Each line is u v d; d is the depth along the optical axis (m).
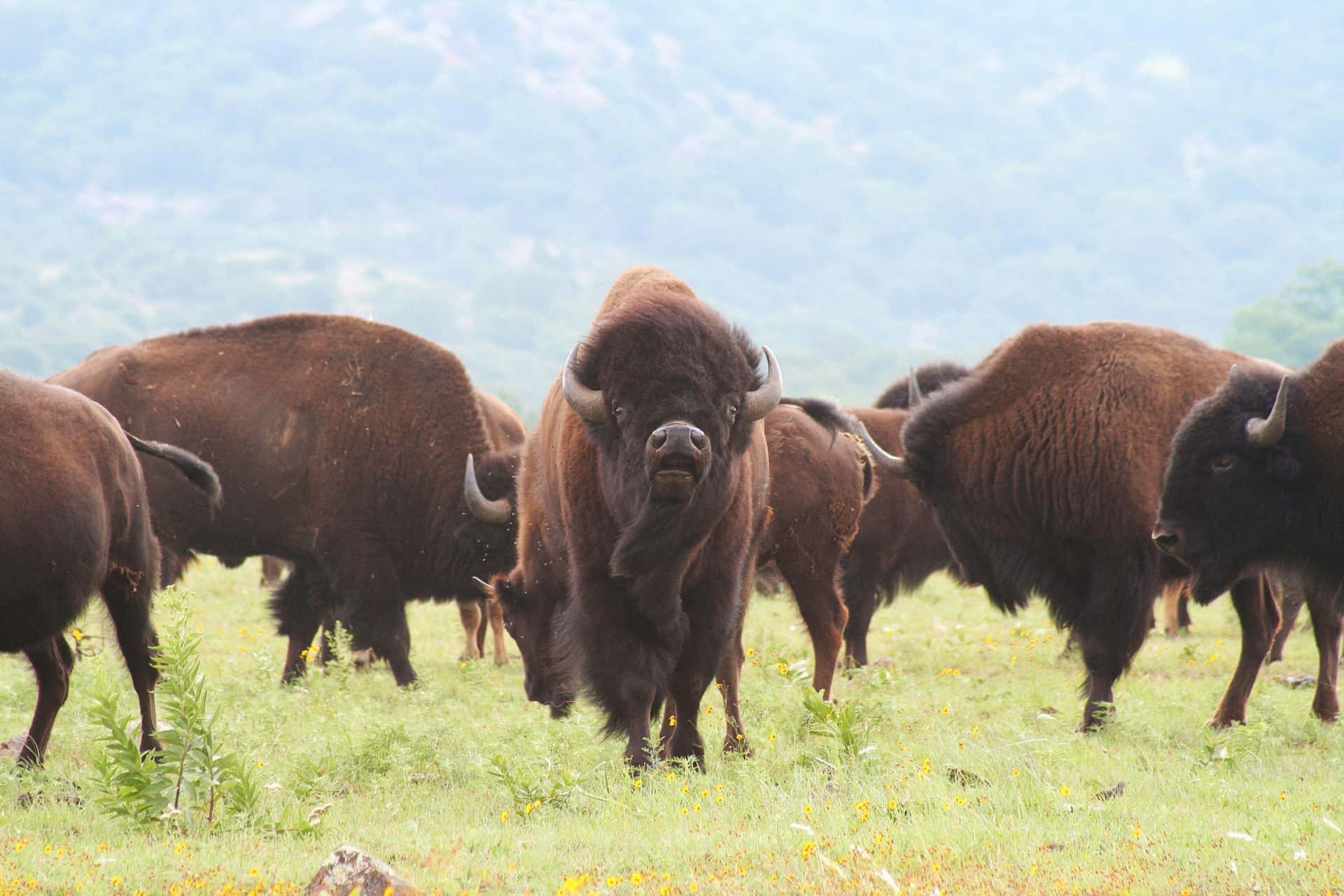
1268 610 30.03
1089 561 30.91
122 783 19.80
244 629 46.06
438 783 23.14
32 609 21.89
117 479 23.59
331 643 39.00
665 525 20.72
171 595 20.95
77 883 16.16
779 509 33.91
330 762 23.45
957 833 17.83
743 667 35.84
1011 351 32.09
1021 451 31.34
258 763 22.02
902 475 33.12
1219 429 27.83
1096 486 30.25
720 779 22.17
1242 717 29.11
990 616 54.31
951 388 32.69
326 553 38.94
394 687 36.59
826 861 16.27
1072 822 18.69
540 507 29.14
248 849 18.08
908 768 22.19
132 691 31.00
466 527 38.31
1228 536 27.92
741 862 17.09
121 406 39.28
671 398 20.86
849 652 42.31
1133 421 30.25
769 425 34.75
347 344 39.94
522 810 20.53
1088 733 28.33
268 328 40.47
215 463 39.19
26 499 21.33
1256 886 15.50
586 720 26.08
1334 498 27.27
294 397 39.28
